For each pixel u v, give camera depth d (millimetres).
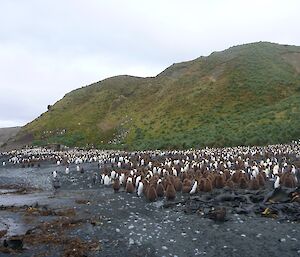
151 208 21516
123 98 100125
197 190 24188
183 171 29219
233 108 70812
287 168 28938
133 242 15703
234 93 76000
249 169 29938
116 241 15883
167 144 60938
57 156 58062
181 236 16250
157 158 44844
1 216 20766
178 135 64250
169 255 14273
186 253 14414
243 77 81562
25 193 30016
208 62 97250
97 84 115438
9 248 15133
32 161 54656
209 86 82062
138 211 20984
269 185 24672
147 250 14812
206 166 32719
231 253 14203
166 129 69438
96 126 87000
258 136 54500
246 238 15555
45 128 92375
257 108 68688
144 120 78562
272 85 76312
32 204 24125
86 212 21125
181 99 80438
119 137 75938
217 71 89438
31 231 17484
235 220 17766
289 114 59406
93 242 15781
